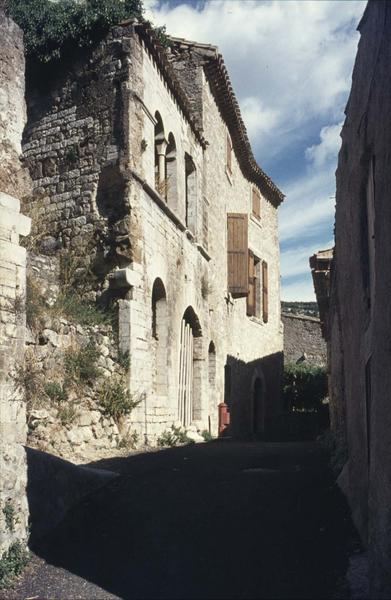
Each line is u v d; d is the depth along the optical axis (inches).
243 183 1016.9
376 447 212.2
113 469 383.9
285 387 1163.3
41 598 233.9
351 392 312.3
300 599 215.2
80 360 445.7
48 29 545.3
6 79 373.4
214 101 824.9
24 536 274.4
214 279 793.6
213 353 775.7
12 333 354.3
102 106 531.5
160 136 604.7
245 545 264.5
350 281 315.6
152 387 539.5
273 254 1160.2
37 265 496.4
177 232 633.0
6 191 365.1
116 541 279.1
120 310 498.9
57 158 544.4
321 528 275.9
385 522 195.8
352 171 299.0
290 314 1311.5
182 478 368.8
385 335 203.2
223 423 771.4
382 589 192.4
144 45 556.7
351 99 299.6
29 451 297.6
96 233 516.4
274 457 452.8
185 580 237.8
